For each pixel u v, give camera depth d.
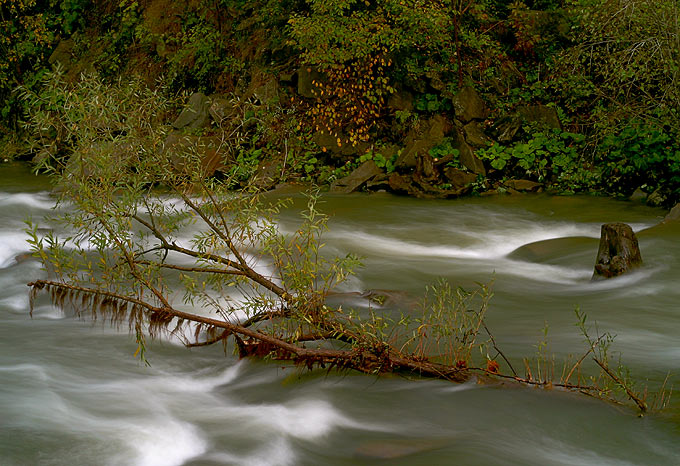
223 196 6.67
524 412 5.07
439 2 16.62
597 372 5.74
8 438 4.46
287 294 6.30
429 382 5.61
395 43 15.77
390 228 12.16
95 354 6.14
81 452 4.38
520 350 6.27
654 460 4.49
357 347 5.84
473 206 13.67
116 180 6.36
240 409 5.20
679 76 13.73
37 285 6.34
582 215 12.95
